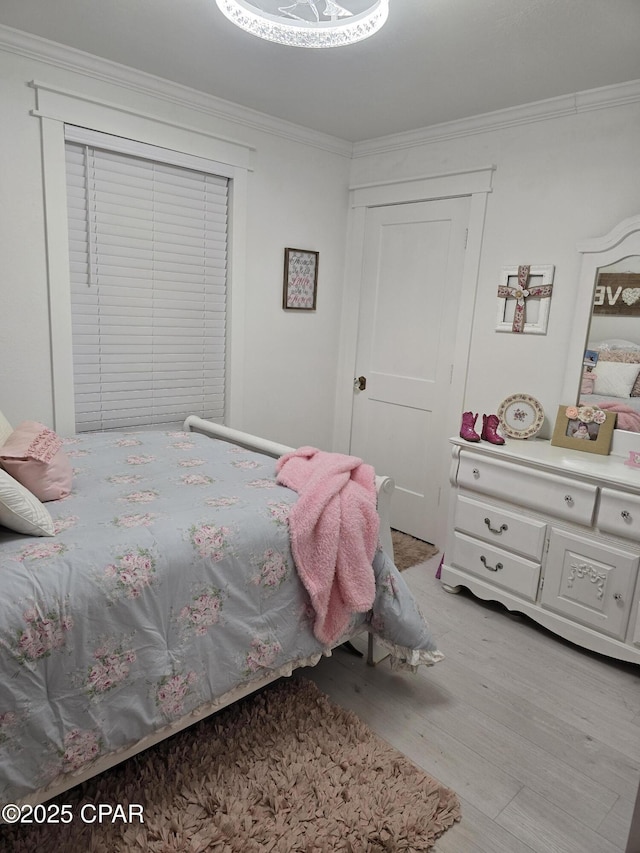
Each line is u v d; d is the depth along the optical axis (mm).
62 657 1271
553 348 2729
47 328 2486
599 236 2527
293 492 1912
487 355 2986
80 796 1499
